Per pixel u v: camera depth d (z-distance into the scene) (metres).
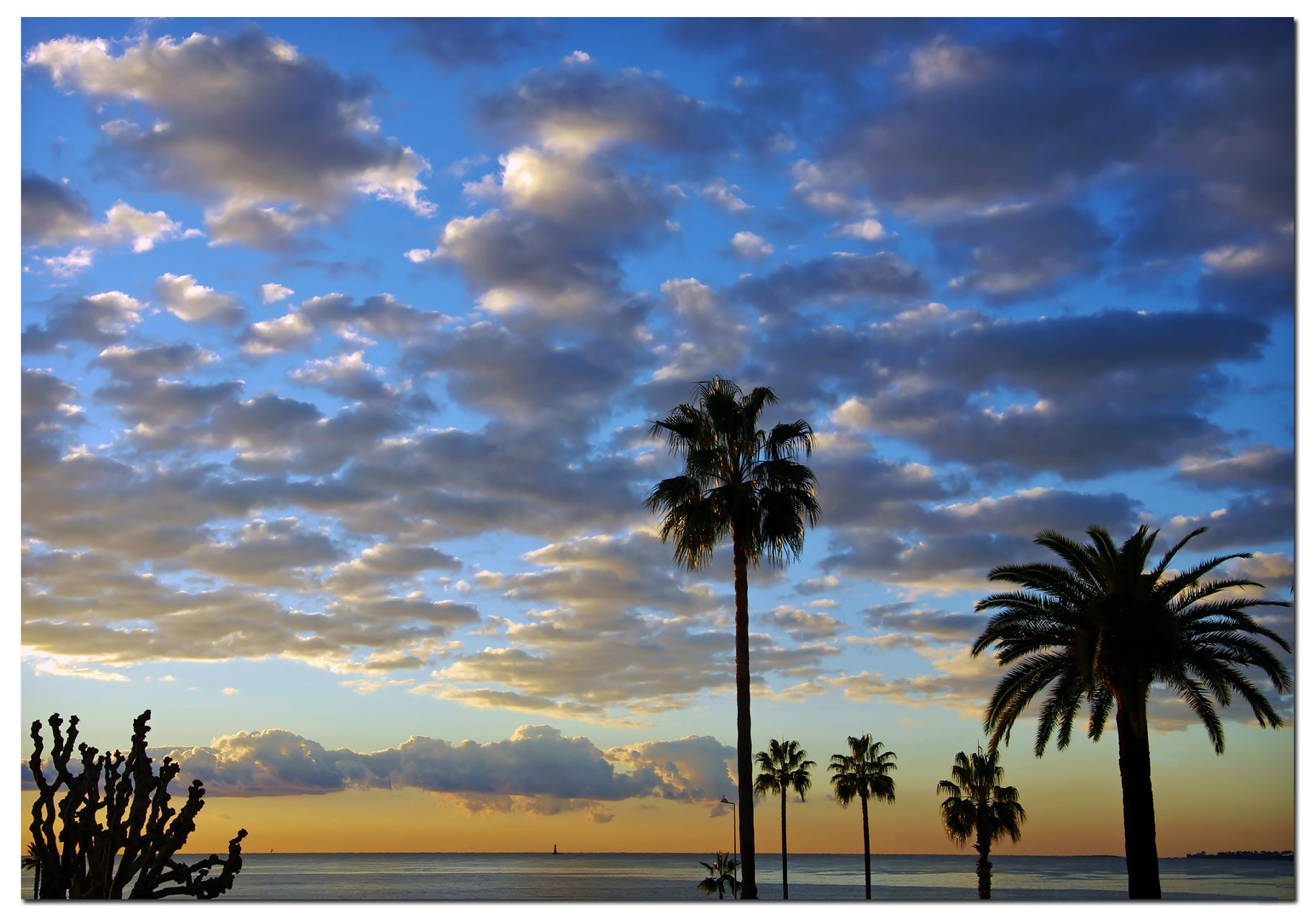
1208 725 23.91
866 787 62.31
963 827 55.16
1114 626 24.47
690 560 25.36
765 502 24.80
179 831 12.98
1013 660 25.95
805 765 64.25
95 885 12.46
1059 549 25.80
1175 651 23.73
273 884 148.00
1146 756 24.17
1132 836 23.80
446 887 145.50
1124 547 24.80
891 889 125.56
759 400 26.73
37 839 12.52
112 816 12.73
